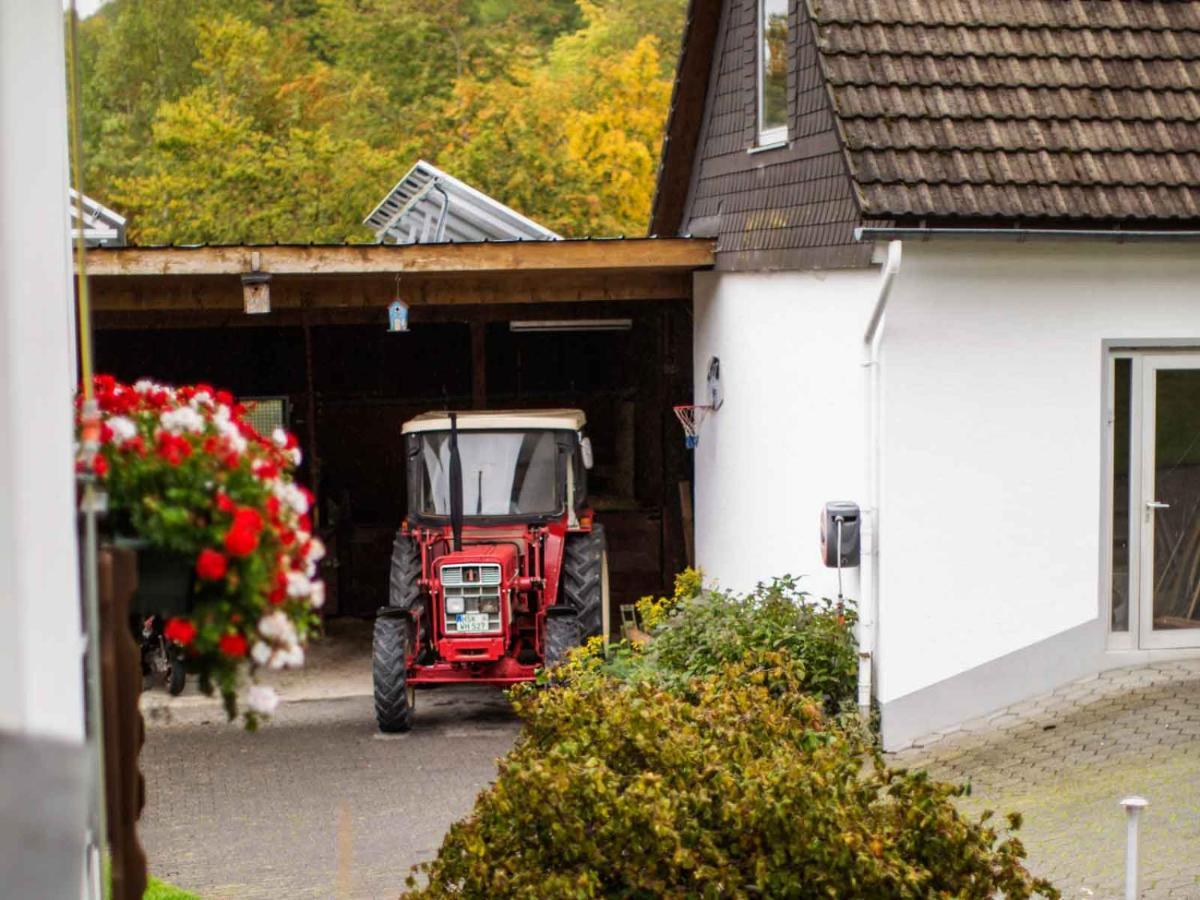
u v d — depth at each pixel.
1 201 3.83
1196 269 12.97
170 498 4.77
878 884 6.20
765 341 15.59
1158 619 13.29
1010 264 12.70
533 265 16.09
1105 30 13.55
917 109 12.80
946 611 12.80
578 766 6.48
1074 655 13.04
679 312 20.02
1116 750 11.51
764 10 15.69
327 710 15.39
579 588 15.09
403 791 12.32
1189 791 10.55
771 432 15.48
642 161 39.31
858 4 13.34
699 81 17.91
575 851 6.32
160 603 4.75
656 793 6.30
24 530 3.90
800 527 14.68
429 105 43.91
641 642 13.75
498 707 15.32
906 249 12.53
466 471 15.37
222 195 34.91
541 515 15.23
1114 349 12.95
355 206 34.94
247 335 22.03
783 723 7.10
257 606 4.73
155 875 10.29
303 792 12.37
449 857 6.73
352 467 22.09
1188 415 13.17
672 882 6.25
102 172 42.38
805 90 14.02
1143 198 12.59
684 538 19.86
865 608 12.84
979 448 12.78
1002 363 12.75
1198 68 13.51
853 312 13.22
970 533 12.80
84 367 4.67
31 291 4.25
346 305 17.47
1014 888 6.47
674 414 20.19
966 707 12.84
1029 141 12.76
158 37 44.59
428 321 19.94
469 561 14.05
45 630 4.20
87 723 5.30
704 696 7.35
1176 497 13.23
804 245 14.14
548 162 39.03
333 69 45.84
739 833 6.28
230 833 11.27
